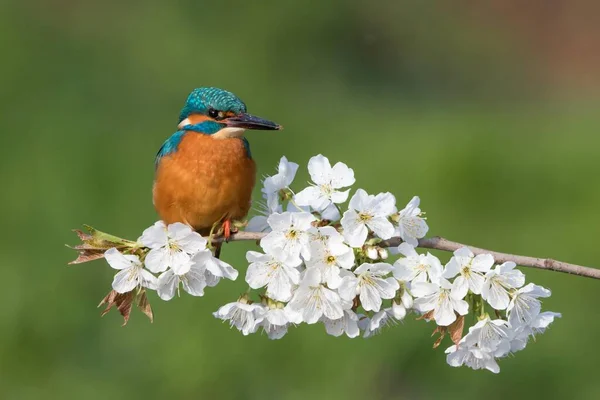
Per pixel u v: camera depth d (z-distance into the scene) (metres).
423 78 20.58
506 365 11.39
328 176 6.07
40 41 16.61
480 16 22.61
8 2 16.86
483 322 5.67
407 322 11.24
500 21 22.81
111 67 16.70
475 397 11.26
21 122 15.11
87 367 11.32
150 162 14.38
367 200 5.78
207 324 11.23
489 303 5.64
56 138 14.57
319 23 19.02
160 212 7.93
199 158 7.67
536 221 13.77
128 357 11.28
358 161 15.20
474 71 21.50
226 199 7.71
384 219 5.77
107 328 11.52
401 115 18.27
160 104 16.23
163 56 17.03
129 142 14.86
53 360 11.36
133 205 13.56
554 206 13.98
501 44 22.28
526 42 23.06
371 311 6.13
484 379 11.28
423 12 21.06
